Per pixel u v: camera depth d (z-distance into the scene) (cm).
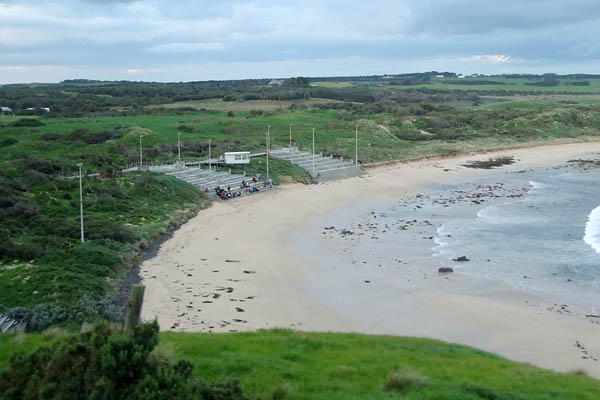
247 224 4903
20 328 1939
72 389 971
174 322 2666
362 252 4062
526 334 2630
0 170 5425
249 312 2845
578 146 11138
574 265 3731
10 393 1002
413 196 6356
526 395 1359
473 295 3177
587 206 5728
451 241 4359
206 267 3622
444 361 1688
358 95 18350
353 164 8131
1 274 3038
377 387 1322
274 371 1366
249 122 12188
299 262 3791
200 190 6103
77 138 8781
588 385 1551
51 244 3584
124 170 6400
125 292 3103
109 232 3959
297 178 7138
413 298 3111
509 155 9850
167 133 10050
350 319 2786
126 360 992
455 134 11506
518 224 4922
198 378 1208
